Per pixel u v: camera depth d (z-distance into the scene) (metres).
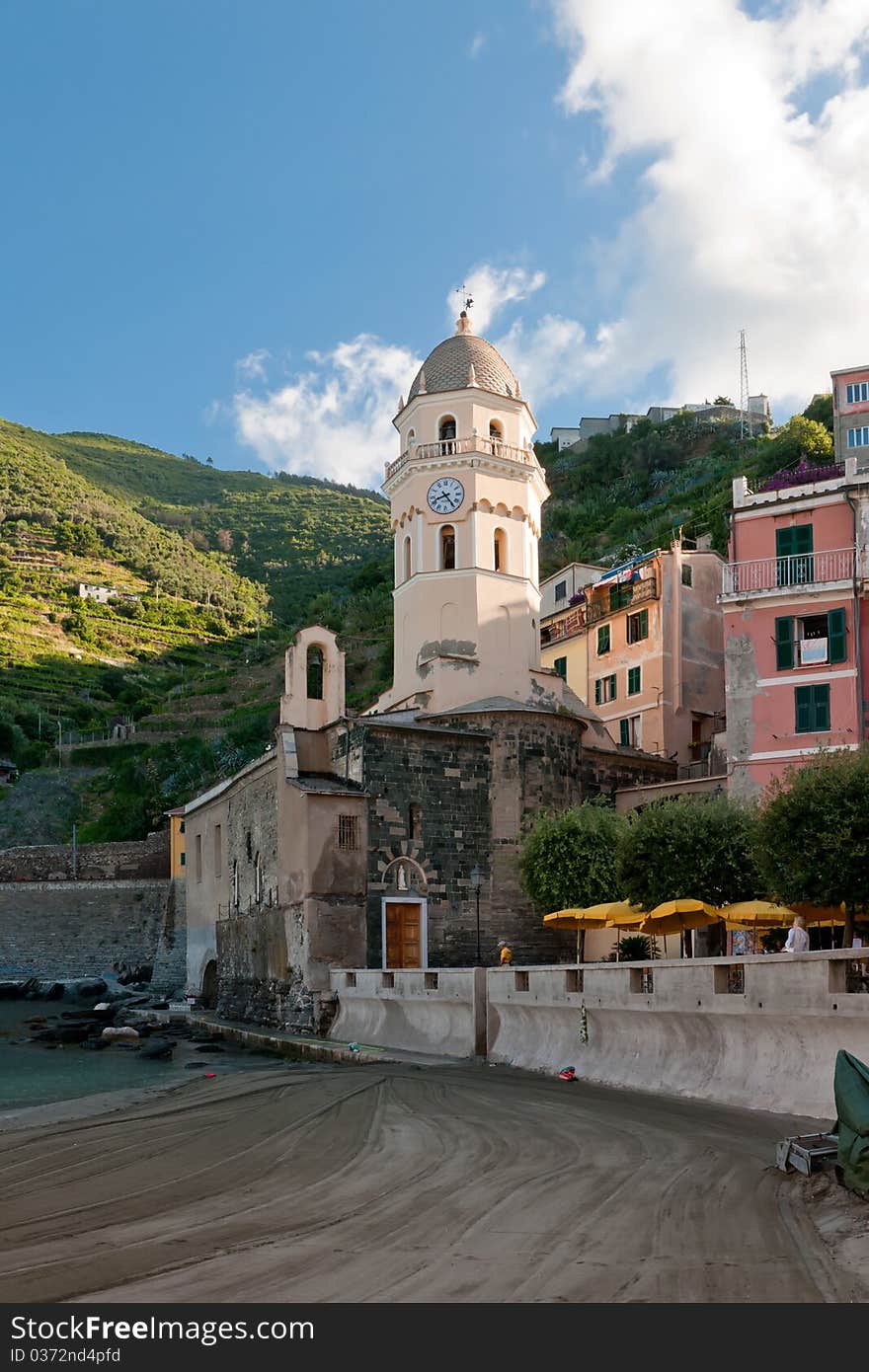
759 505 48.97
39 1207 15.51
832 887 31.84
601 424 172.88
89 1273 11.62
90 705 161.00
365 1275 11.27
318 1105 25.86
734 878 37.91
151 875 96.94
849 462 47.94
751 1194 14.22
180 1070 39.66
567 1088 26.06
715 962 22.98
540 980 30.14
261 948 50.97
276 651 177.62
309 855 46.25
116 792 126.81
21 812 123.12
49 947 90.12
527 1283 10.86
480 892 49.53
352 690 125.69
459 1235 12.82
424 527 56.75
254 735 123.69
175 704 154.75
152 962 86.50
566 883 43.91
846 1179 13.82
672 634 63.28
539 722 51.84
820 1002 20.06
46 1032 52.28
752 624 47.78
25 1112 28.42
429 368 59.25
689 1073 23.62
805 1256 11.46
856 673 45.50
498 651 55.53
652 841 38.50
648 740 63.06
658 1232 12.62
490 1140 19.53
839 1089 14.27
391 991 38.91
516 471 57.44
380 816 48.03
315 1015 44.66
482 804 50.53
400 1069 32.53
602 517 135.75
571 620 72.19
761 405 158.12
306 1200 15.27
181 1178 17.59
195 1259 12.08
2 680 162.00
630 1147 18.06
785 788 40.50
